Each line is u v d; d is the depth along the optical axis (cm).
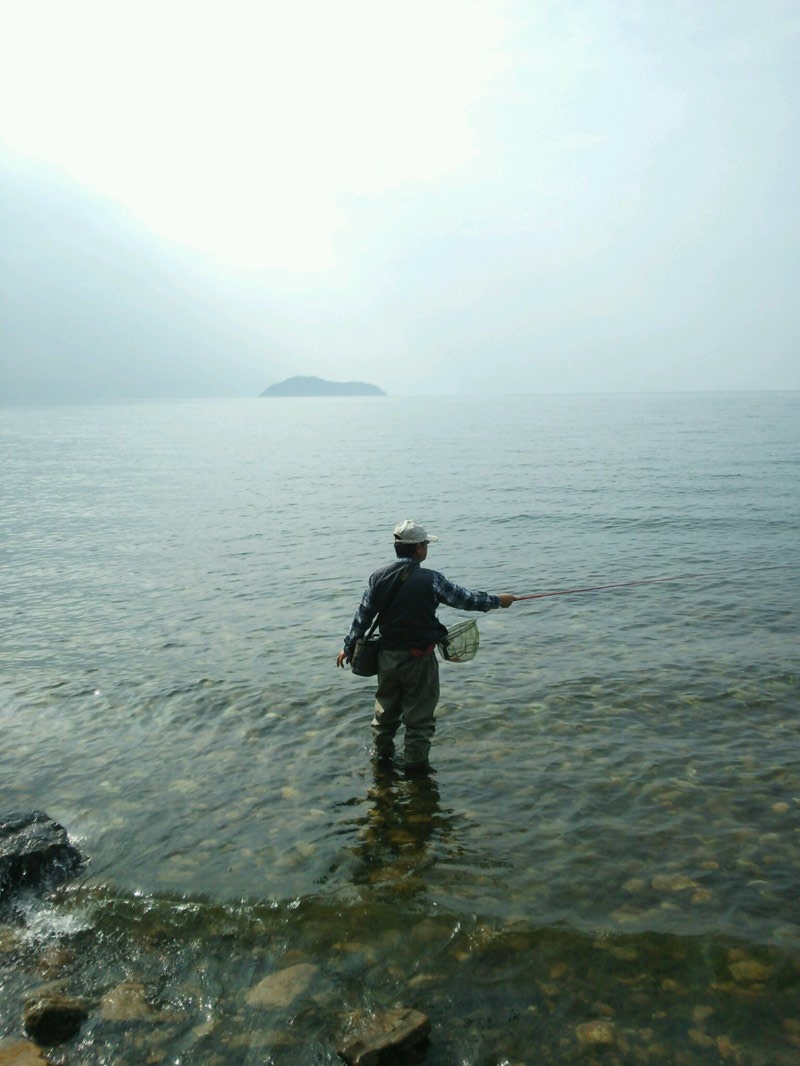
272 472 3941
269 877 532
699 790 629
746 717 769
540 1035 394
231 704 840
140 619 1207
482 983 430
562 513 2150
